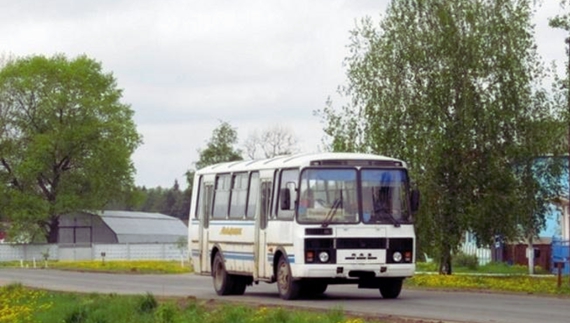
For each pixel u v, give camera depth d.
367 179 29.94
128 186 107.44
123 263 73.81
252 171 32.69
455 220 43.44
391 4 44.19
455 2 43.47
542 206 44.38
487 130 43.19
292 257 29.52
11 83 103.69
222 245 34.34
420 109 43.38
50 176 104.75
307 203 29.50
